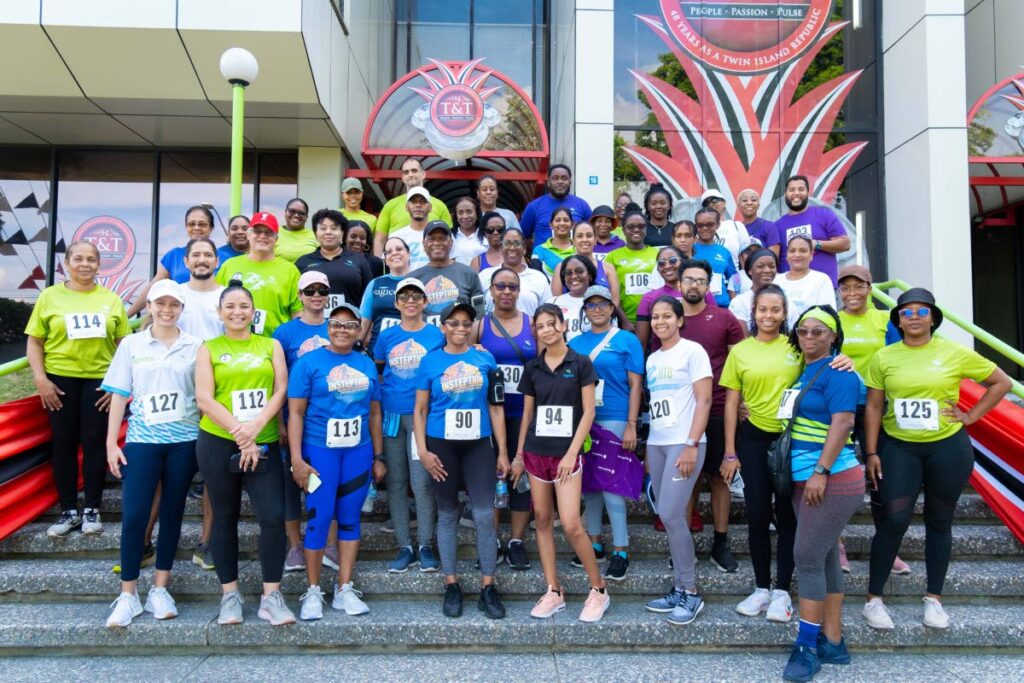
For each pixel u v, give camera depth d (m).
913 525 4.77
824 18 9.52
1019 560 4.46
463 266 4.98
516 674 3.55
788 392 3.68
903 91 9.12
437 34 12.13
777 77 9.46
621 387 4.29
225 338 3.88
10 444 4.41
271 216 4.82
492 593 3.99
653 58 9.38
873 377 3.94
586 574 4.25
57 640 3.78
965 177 8.57
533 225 6.57
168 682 3.46
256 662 3.69
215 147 9.91
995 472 4.67
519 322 4.57
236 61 5.45
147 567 4.32
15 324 9.73
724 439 4.18
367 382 4.00
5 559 4.47
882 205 9.48
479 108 8.70
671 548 3.97
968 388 5.02
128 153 9.93
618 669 3.61
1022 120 8.96
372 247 6.83
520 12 12.16
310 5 7.95
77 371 4.50
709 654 3.80
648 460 4.15
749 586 4.18
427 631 3.82
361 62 10.45
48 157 9.87
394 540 4.56
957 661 3.70
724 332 4.46
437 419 4.02
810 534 3.49
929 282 8.57
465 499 4.89
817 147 9.45
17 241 9.79
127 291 9.82
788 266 6.23
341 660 3.72
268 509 3.82
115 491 4.98
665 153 9.31
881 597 3.88
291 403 3.89
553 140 11.26
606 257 5.63
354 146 10.16
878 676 3.51
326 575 4.25
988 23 10.95
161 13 7.59
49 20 7.50
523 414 4.30
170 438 3.88
